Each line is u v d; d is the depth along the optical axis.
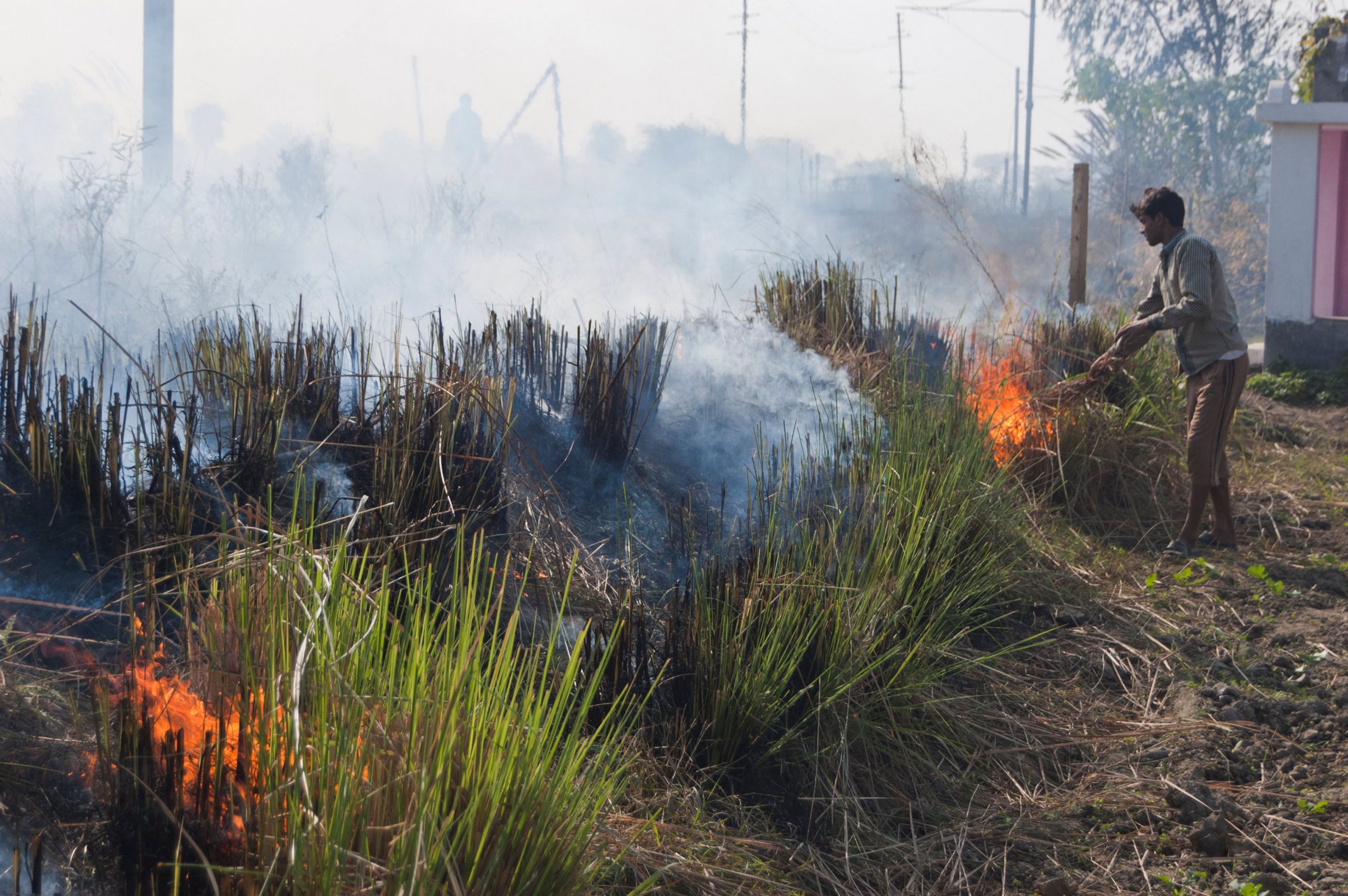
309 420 3.88
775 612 3.23
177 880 1.69
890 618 3.46
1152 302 5.64
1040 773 3.29
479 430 3.79
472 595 2.29
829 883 2.66
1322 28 10.23
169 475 2.99
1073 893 2.70
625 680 3.02
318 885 1.69
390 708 1.90
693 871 2.48
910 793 3.12
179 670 2.43
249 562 2.20
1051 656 4.05
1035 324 6.93
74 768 2.26
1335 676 3.92
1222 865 2.83
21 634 2.60
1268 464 6.97
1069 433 5.76
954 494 4.31
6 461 3.32
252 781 1.91
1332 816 3.04
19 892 1.94
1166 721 3.59
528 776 1.97
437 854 1.67
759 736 2.99
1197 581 4.89
